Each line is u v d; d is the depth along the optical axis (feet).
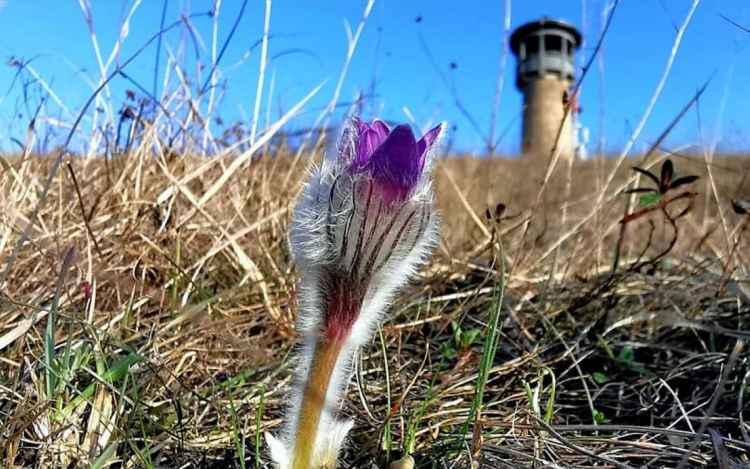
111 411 0.54
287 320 0.77
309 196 0.47
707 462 0.54
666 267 1.09
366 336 0.49
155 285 0.82
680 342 0.83
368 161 0.44
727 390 0.69
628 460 0.57
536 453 0.53
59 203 0.80
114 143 0.97
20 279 0.74
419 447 0.57
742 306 0.87
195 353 0.67
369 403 0.67
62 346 0.64
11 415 0.52
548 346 0.78
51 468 0.50
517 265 1.01
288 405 0.52
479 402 0.54
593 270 1.11
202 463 0.54
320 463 0.48
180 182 0.84
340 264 0.46
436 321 0.87
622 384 0.72
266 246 0.96
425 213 0.45
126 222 0.85
